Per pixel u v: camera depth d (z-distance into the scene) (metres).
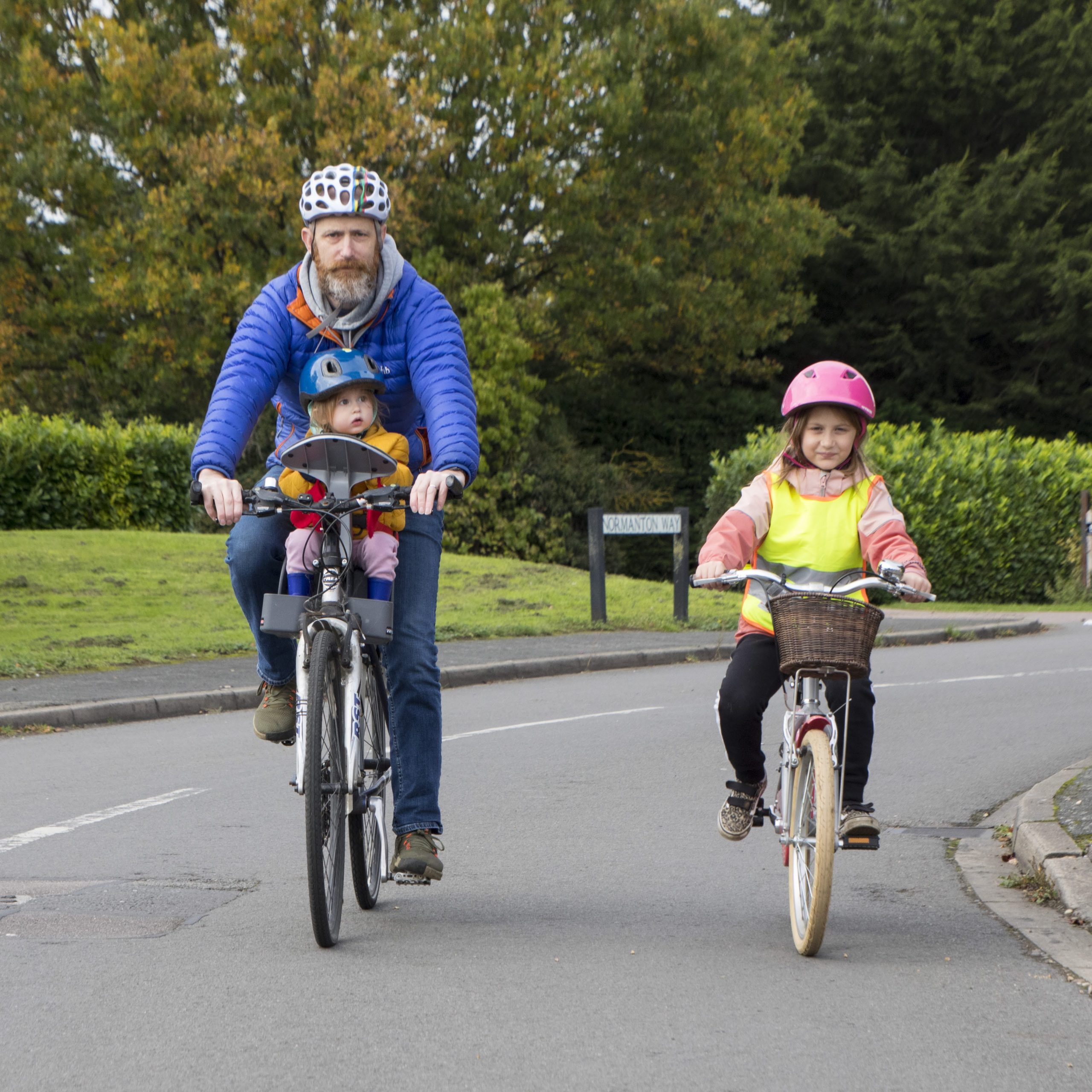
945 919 9.93
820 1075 6.72
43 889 10.55
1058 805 12.63
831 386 9.27
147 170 59.97
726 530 9.30
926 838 12.80
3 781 15.55
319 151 57.00
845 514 9.42
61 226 64.38
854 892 10.78
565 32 64.62
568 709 21.62
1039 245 78.94
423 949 8.92
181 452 47.38
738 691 9.38
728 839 11.56
